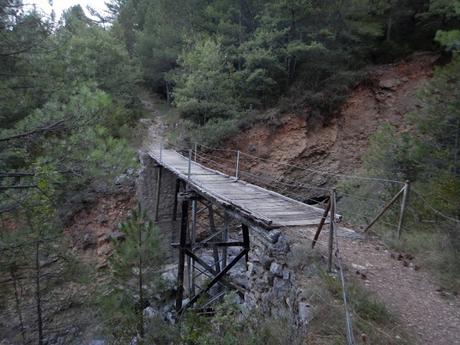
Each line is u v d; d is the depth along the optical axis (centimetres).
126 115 1886
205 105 1773
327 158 1706
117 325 648
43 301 632
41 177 483
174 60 2350
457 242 591
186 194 986
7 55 511
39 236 548
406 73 1662
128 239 673
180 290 884
